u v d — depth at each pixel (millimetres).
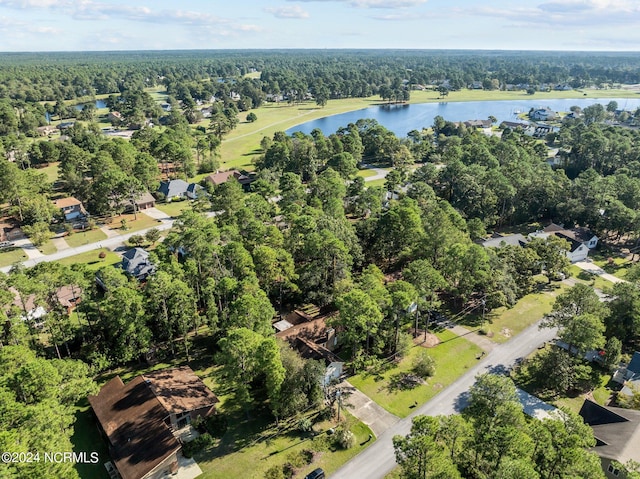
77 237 109562
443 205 104250
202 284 71312
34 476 34812
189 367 61844
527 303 82188
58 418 42219
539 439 40750
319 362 55656
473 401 47406
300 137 175500
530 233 112812
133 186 121500
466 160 146250
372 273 75938
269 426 53469
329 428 53000
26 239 107875
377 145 184875
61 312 61594
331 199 107312
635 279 74812
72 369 50969
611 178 119500
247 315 58656
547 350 68312
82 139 174750
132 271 86625
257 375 59344
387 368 64125
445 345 69625
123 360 60312
